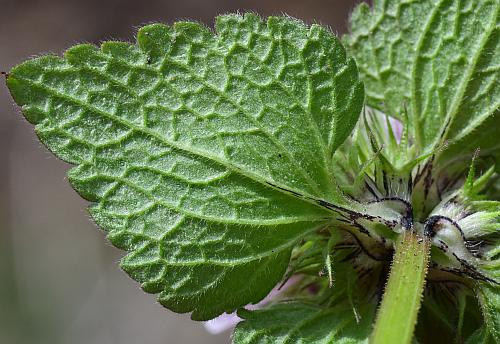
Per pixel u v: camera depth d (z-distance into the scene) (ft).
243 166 0.32
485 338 0.32
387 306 0.31
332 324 0.32
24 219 0.93
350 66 0.32
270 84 0.32
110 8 0.97
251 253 0.32
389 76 0.35
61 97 0.32
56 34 0.97
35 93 0.32
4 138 0.95
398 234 0.32
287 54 0.32
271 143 0.32
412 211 0.32
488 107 0.34
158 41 0.32
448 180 0.34
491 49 0.34
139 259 0.32
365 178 0.33
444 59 0.34
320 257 0.33
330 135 0.32
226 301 0.32
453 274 0.32
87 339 0.89
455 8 0.34
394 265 0.31
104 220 0.32
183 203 0.32
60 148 0.32
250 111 0.32
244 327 0.32
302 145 0.32
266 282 0.32
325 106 0.32
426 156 0.33
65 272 0.91
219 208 0.32
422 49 0.34
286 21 0.32
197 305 0.32
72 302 0.90
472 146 0.34
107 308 0.90
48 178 0.95
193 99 0.32
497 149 0.34
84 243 0.92
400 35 0.34
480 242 0.32
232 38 0.32
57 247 0.92
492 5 0.34
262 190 0.32
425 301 0.32
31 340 0.89
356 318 0.32
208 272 0.32
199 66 0.32
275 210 0.32
